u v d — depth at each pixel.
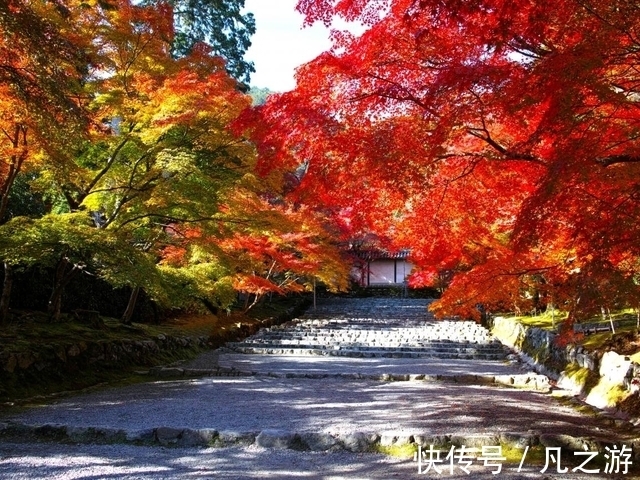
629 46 4.35
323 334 20.83
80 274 14.95
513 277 7.02
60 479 5.09
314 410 8.22
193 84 9.95
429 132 5.70
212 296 13.66
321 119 5.78
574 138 4.52
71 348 10.46
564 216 5.00
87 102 10.09
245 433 6.47
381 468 5.58
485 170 6.38
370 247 39.09
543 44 5.05
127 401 8.88
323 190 6.42
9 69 6.95
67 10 9.23
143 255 10.21
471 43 5.36
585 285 4.51
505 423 7.24
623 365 8.26
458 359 16.19
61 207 12.38
